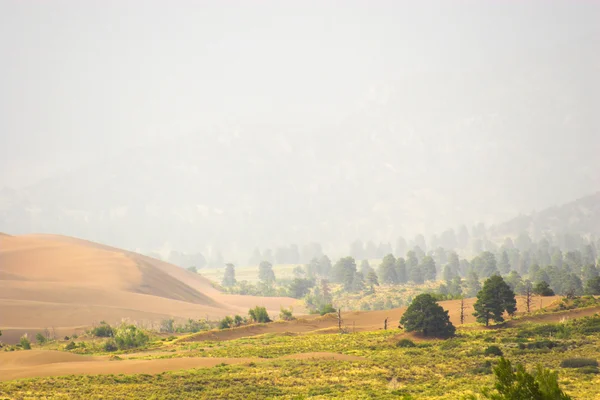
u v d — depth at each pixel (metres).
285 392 127.81
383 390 126.94
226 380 137.25
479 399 108.31
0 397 117.50
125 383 133.75
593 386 120.44
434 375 140.88
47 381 132.50
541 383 73.06
